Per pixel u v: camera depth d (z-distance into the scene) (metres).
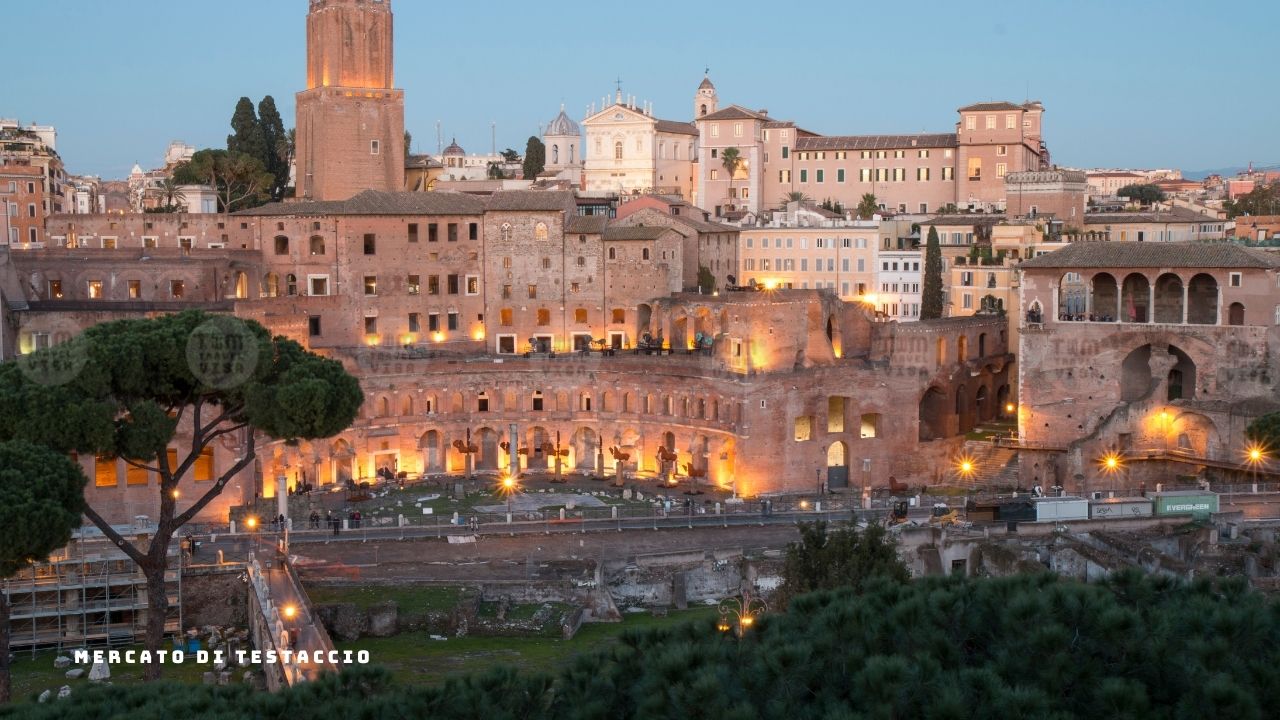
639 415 166.88
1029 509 129.00
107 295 164.62
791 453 155.25
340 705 57.12
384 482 158.88
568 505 144.50
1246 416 148.62
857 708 51.88
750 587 119.38
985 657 55.97
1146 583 59.22
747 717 50.59
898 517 133.00
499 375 168.75
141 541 108.38
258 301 164.38
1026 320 163.88
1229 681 50.47
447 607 108.50
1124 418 154.88
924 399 171.75
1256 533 125.38
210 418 132.75
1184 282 157.62
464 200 188.50
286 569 110.94
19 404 89.81
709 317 175.62
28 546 81.06
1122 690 50.84
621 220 194.50
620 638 58.94
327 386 95.94
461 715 55.12
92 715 60.22
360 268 180.12
